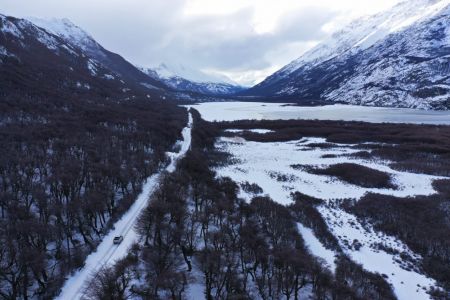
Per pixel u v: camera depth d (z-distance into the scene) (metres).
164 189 59.09
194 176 72.62
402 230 58.31
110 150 83.88
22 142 81.50
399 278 46.09
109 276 38.06
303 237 54.78
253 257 45.38
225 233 48.34
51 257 42.47
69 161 68.81
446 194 73.44
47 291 37.31
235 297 37.22
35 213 50.59
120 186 66.19
